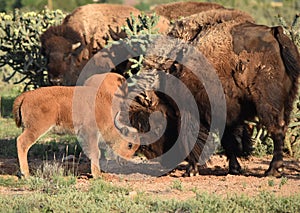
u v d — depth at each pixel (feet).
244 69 108.58
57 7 370.32
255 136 131.75
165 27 153.48
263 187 101.60
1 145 143.54
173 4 180.55
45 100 110.93
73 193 94.27
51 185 102.12
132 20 132.26
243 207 87.92
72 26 157.38
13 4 356.38
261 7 287.28
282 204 88.22
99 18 158.40
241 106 111.04
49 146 139.95
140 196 93.50
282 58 107.96
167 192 99.09
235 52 109.40
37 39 164.86
